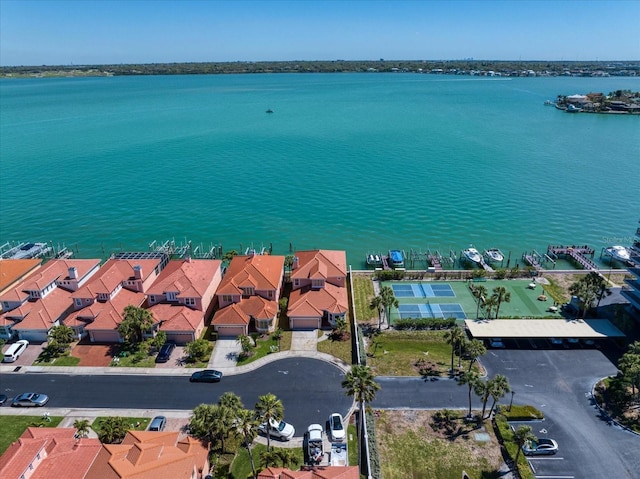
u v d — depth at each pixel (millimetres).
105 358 69125
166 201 140250
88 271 83875
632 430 54719
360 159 183625
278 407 48250
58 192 147000
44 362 68250
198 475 46625
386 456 51594
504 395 55938
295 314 74188
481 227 120625
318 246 111688
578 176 159875
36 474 44188
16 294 76000
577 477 48812
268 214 130375
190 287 76125
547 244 111500
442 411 57906
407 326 76000
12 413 58500
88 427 53188
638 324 73375
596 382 62750
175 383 63656
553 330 69750
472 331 70000
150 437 48062
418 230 119250
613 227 120188
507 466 50312
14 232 119188
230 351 70062
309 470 45656
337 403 59781
